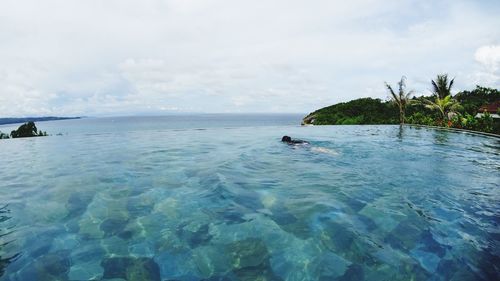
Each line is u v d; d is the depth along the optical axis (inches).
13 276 118.6
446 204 195.9
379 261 128.6
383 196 213.0
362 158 357.1
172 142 506.6
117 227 165.0
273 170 294.7
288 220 172.2
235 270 123.3
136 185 244.1
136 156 375.9
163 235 155.1
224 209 189.8
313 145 462.6
